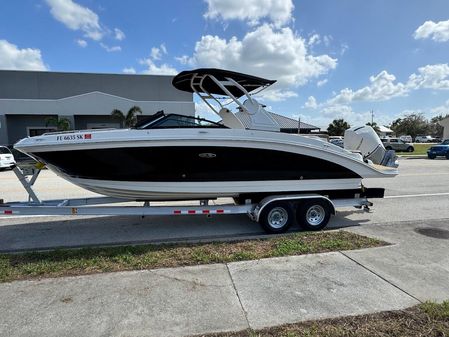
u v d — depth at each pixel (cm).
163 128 496
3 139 2586
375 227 559
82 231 562
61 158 480
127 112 2767
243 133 514
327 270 362
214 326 259
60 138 465
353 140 723
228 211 542
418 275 351
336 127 6419
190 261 388
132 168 499
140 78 3256
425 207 736
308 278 342
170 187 523
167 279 340
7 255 408
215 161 516
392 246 442
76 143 464
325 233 504
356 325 260
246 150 520
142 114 2802
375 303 292
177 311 280
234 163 525
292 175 560
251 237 518
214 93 652
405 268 369
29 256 404
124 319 268
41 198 850
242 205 555
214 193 542
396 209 718
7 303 293
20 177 510
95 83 3162
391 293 311
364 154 712
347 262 385
